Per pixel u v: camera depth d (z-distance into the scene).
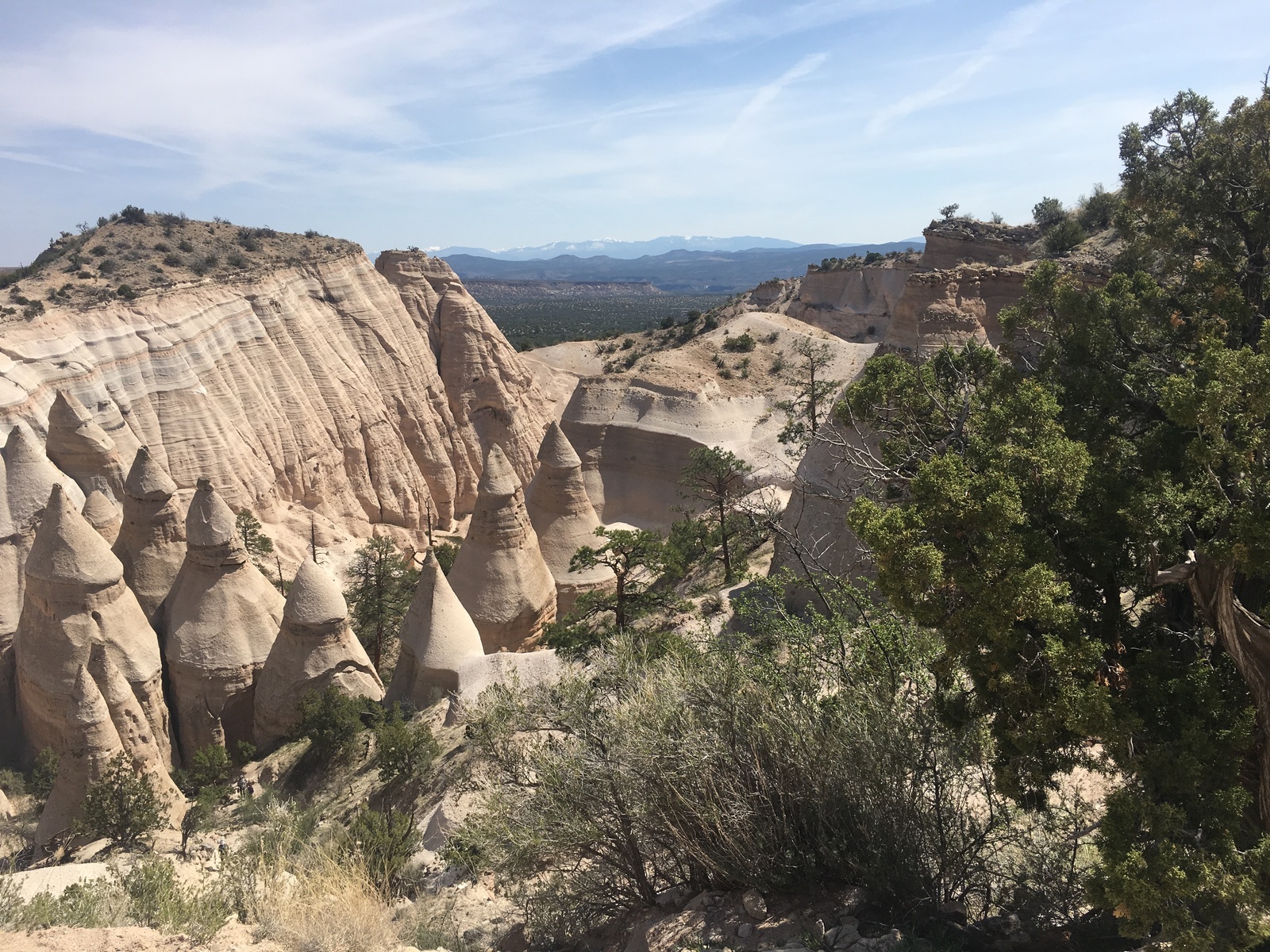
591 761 10.05
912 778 9.69
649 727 9.95
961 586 9.08
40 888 12.48
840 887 9.25
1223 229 14.38
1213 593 8.94
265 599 31.95
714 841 9.52
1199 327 13.11
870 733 9.73
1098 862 9.70
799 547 17.11
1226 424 9.20
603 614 32.91
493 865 12.13
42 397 43.94
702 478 41.56
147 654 29.41
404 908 12.10
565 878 11.12
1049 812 10.20
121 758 23.30
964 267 48.56
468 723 11.92
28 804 27.73
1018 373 13.45
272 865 10.73
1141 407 12.45
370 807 21.89
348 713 26.64
